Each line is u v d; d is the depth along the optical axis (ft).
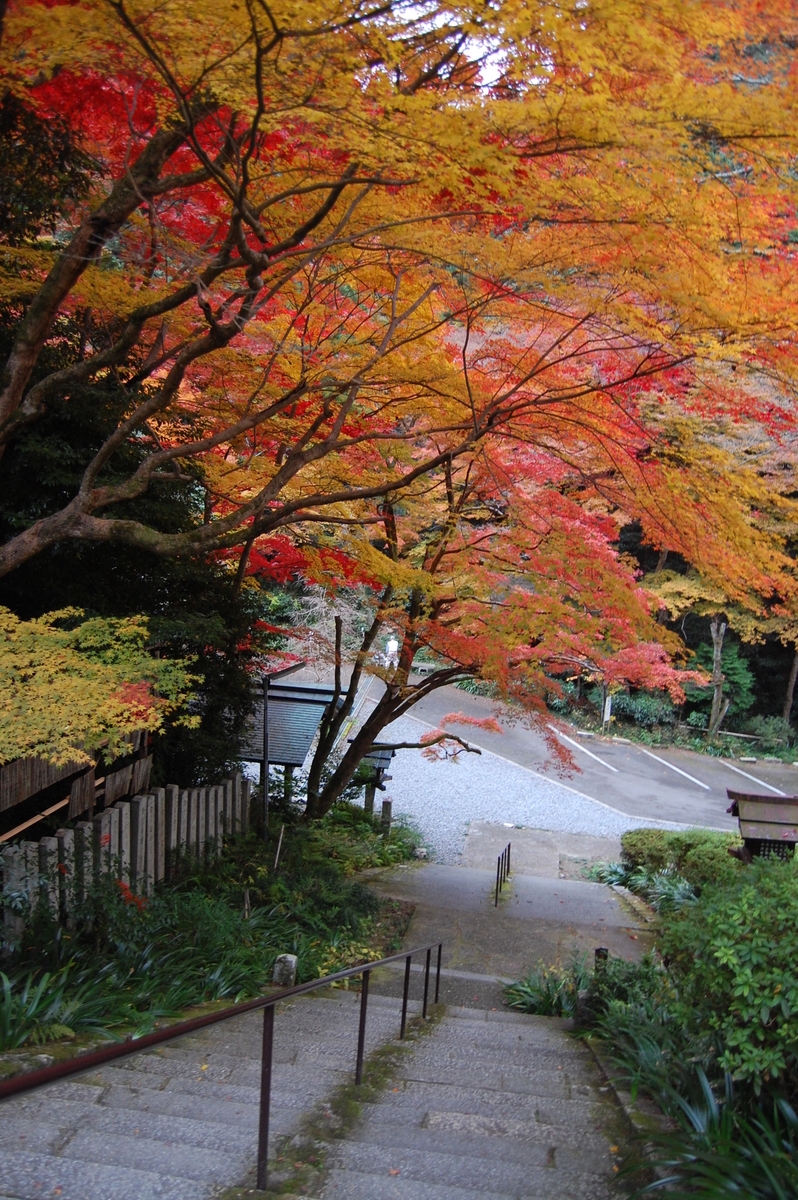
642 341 21.13
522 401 23.45
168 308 17.30
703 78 14.26
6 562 17.58
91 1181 9.12
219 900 24.75
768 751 85.35
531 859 51.98
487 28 12.65
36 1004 14.05
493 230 20.27
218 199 22.15
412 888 40.14
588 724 87.10
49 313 16.69
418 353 27.04
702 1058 13.76
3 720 14.98
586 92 13.89
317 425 22.30
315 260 21.57
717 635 82.58
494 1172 11.02
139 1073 13.09
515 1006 25.48
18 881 18.08
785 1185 9.87
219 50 13.44
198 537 19.07
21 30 12.78
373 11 12.55
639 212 15.79
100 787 23.53
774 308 17.40
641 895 44.09
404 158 14.39
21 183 21.98
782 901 13.41
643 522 25.80
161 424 27.66
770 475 33.96
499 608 27.20
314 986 11.88
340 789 41.96
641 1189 10.28
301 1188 9.80
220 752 32.35
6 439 18.01
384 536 35.32
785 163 14.21
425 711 85.46
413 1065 16.25
